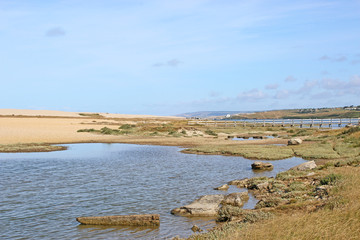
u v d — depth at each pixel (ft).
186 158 100.63
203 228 37.19
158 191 55.62
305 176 61.36
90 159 97.96
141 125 246.06
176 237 33.35
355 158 76.54
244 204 46.70
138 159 98.22
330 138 147.33
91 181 63.82
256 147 123.95
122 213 43.32
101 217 39.37
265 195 51.47
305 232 23.39
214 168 80.89
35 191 55.31
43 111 459.73
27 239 34.63
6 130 185.98
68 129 211.41
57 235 35.65
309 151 107.86
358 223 24.27
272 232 23.94
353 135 137.90
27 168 80.23
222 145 137.28
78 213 43.29
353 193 35.01
